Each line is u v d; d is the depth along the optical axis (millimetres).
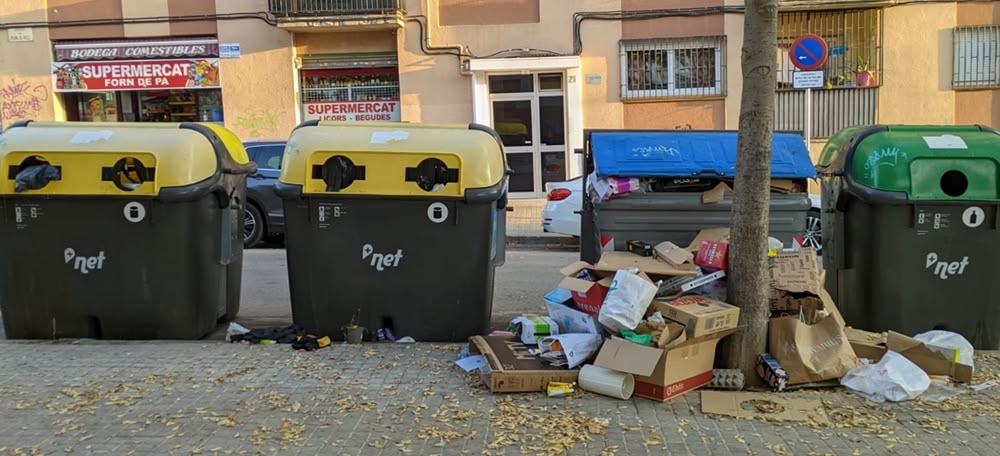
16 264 5246
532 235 11867
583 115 14438
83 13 14641
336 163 5164
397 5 13914
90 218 5188
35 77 14828
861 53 14125
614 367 4148
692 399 4230
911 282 5078
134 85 14812
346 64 14703
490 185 5117
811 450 3613
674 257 4895
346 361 4859
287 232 5238
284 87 14602
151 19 14555
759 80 4355
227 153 5570
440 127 5336
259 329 5586
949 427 3871
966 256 5027
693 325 4199
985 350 5148
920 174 4988
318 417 3975
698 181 5512
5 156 5137
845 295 5383
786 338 4465
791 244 5473
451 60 14391
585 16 14195
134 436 3744
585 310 4770
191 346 5199
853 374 4398
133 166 5324
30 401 4180
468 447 3631
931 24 13828
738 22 13922
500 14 14312
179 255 5266
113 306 5305
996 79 13844
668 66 14234
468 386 4426
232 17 14438
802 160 5492
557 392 4238
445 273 5234
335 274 5246
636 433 3789
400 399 4223
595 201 5570
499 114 14648
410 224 5176
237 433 3781
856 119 14250
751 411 4070
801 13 14102
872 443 3691
